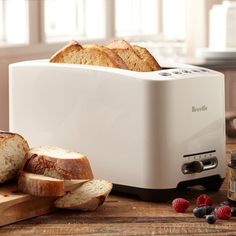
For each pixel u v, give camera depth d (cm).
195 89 164
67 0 441
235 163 156
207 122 169
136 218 149
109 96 164
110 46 187
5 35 384
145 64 179
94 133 168
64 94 172
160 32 538
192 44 511
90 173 159
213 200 166
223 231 140
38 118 178
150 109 158
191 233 138
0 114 358
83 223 146
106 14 452
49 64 175
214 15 365
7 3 381
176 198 167
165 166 160
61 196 154
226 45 360
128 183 164
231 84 486
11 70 182
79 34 449
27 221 147
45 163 155
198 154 168
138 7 534
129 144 162
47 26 423
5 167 158
